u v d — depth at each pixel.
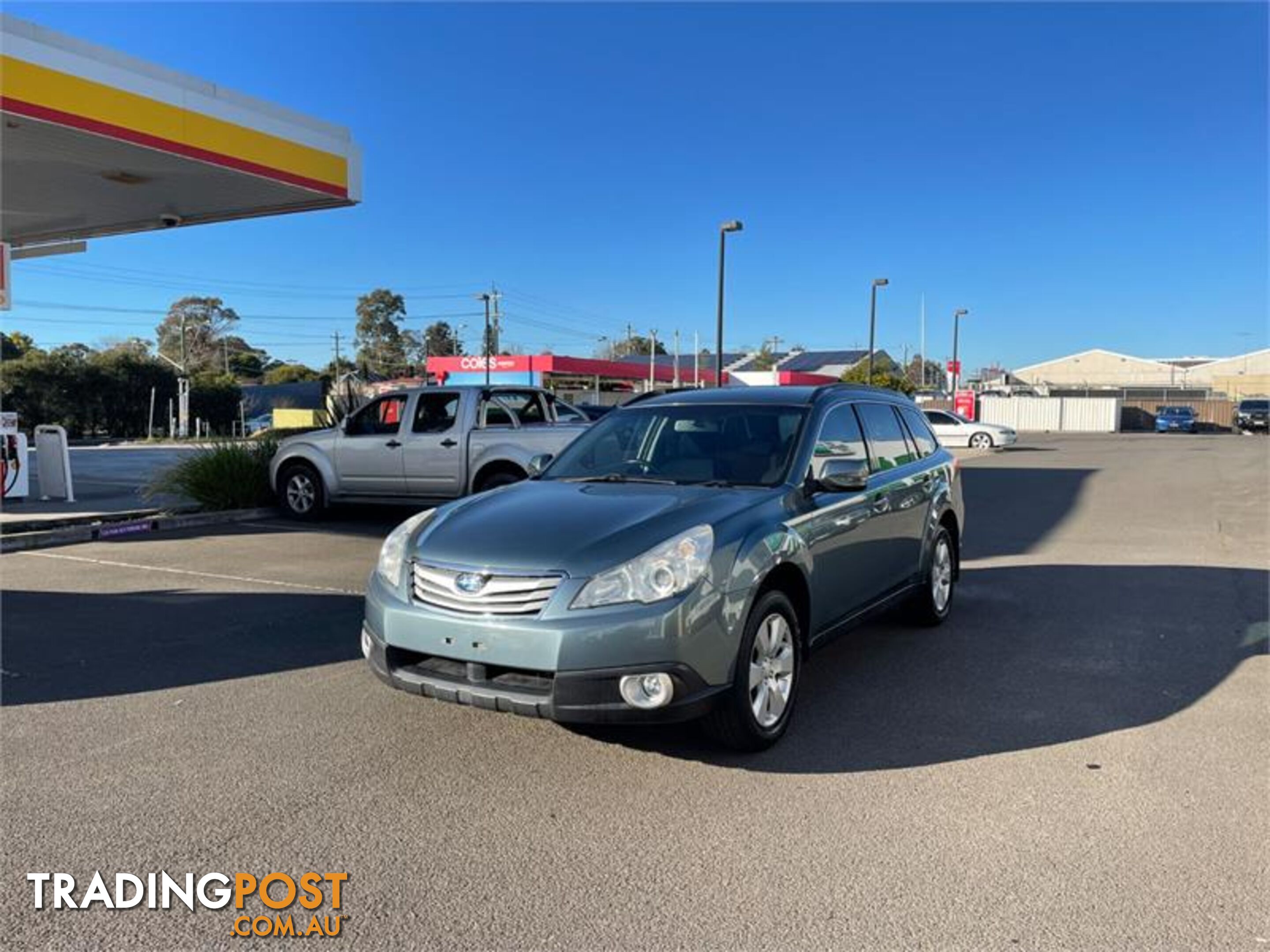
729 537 4.15
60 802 3.83
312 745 4.43
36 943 2.90
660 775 4.09
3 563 9.30
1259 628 6.77
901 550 5.98
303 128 13.02
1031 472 21.69
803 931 2.94
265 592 7.87
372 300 100.44
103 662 5.81
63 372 58.69
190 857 3.41
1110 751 4.38
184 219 15.89
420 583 4.18
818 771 4.13
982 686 5.36
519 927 2.97
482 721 4.73
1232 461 25.38
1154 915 3.01
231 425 66.44
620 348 104.19
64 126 9.97
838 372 73.31
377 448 11.70
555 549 4.02
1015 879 3.23
